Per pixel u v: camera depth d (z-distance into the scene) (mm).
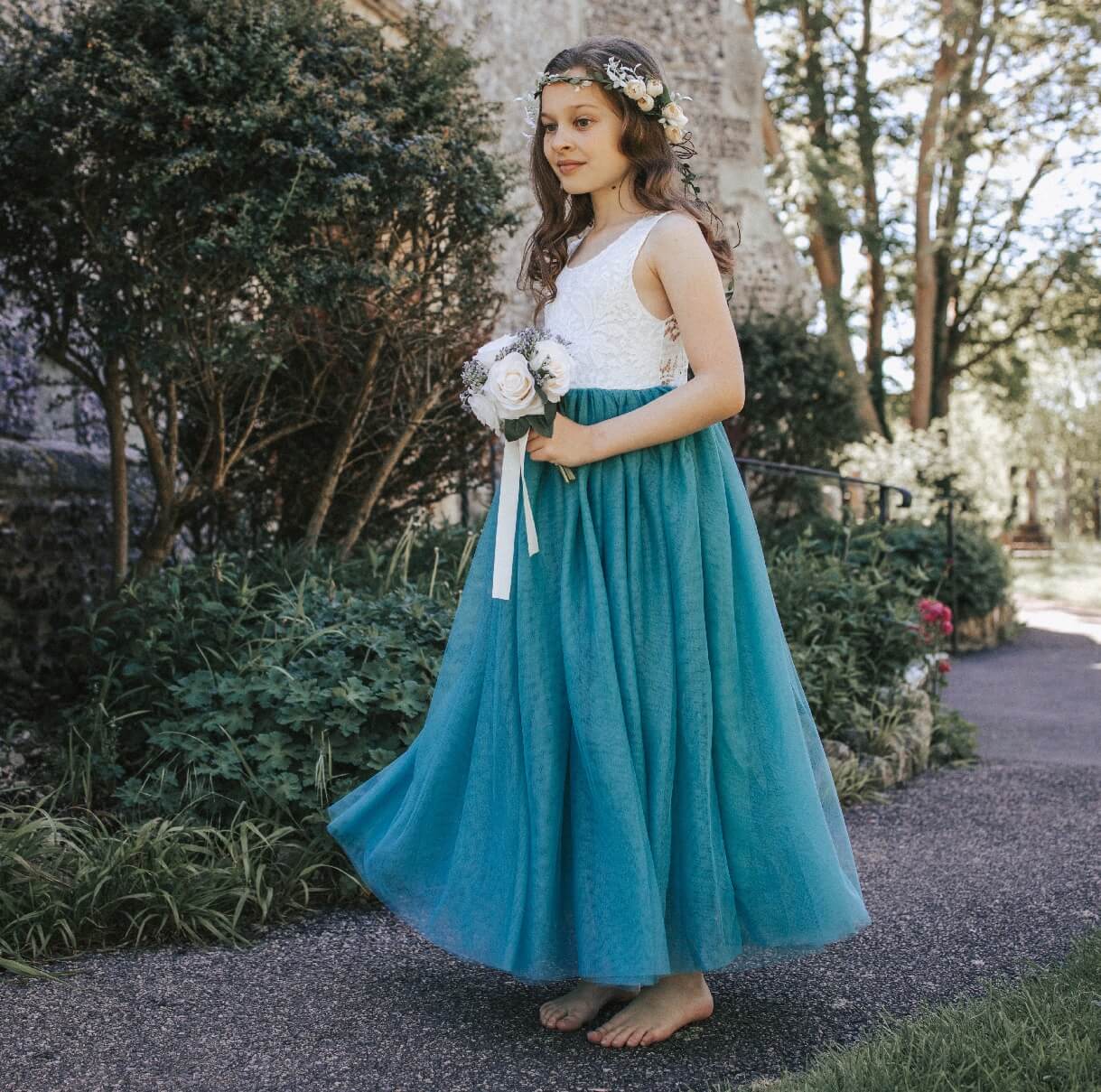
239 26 3600
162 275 3654
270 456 5000
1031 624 10906
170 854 2627
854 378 10930
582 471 2023
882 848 3316
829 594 5035
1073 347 21938
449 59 4074
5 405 4500
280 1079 1822
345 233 3865
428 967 2316
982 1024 1829
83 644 4266
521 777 1959
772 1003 2146
